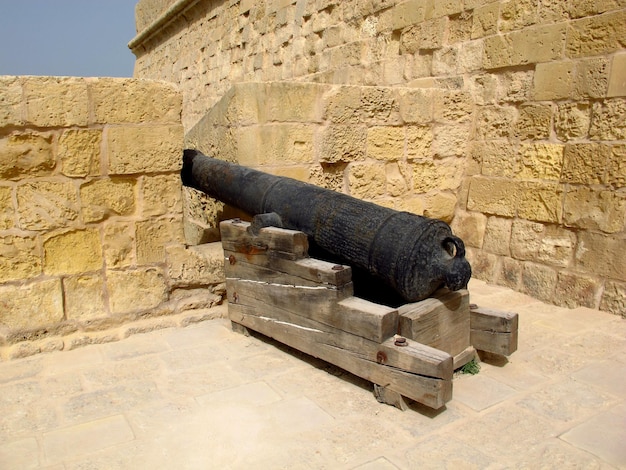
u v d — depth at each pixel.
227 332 3.62
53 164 3.26
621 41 3.91
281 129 4.27
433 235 2.67
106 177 3.44
